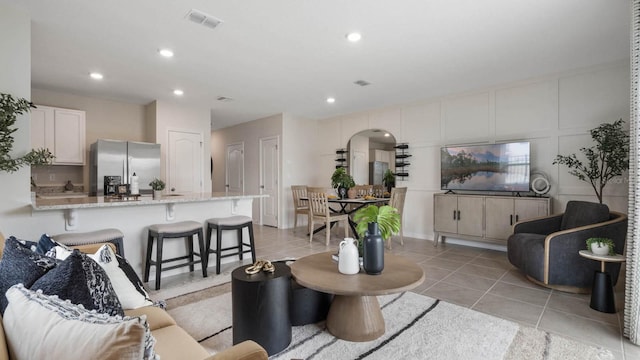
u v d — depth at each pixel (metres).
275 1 2.39
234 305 1.96
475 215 4.46
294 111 6.33
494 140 4.60
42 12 2.53
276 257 4.18
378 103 5.67
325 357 1.85
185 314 2.44
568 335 2.11
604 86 3.75
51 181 4.77
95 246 1.98
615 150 3.48
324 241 5.22
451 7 2.48
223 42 3.09
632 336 2.01
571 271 2.84
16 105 2.34
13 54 2.44
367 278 1.94
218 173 8.48
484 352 1.89
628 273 2.05
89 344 0.60
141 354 0.60
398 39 3.04
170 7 2.47
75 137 4.64
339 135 6.73
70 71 3.86
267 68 3.81
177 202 3.28
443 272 3.53
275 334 1.90
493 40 3.07
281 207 6.57
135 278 1.87
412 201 5.56
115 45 3.14
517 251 3.27
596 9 2.51
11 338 0.73
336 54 3.40
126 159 4.77
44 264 1.16
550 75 4.12
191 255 3.50
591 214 2.98
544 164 4.18
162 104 5.34
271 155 6.80
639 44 2.01
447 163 4.94
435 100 5.24
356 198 5.38
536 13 2.57
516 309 2.53
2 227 2.44
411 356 1.85
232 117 6.93
